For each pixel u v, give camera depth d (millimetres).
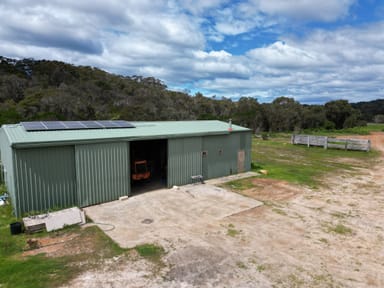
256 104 73938
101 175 10711
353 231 8469
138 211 10000
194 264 6395
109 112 49719
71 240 7578
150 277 5840
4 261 6340
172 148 13125
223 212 10000
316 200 11648
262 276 5961
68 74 59188
